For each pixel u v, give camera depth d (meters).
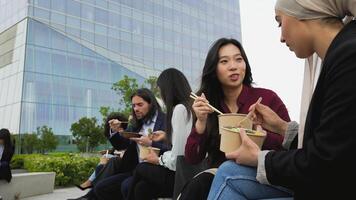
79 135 23.59
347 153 1.21
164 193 3.09
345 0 1.39
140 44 36.44
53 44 28.62
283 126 2.06
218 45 2.61
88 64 30.44
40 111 26.31
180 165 2.73
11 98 26.95
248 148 1.58
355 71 1.22
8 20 30.03
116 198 4.00
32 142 24.81
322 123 1.27
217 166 2.46
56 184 10.98
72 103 28.17
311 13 1.44
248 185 1.61
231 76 2.55
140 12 37.19
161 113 3.74
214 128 2.47
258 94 2.63
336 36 1.36
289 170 1.36
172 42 40.62
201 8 46.06
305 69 1.72
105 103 30.39
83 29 31.12
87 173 11.80
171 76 3.24
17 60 27.47
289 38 1.53
